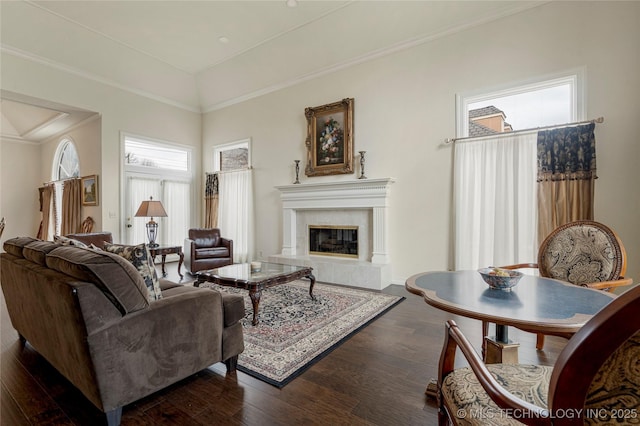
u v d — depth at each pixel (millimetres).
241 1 4059
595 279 2010
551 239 2283
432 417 1612
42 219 7355
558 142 3309
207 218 6621
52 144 7250
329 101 5145
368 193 4594
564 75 3402
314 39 4766
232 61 5590
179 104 6555
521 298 1405
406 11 4051
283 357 2260
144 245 1846
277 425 1566
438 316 3141
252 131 6129
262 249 6000
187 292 1973
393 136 4535
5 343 2549
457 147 3984
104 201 5453
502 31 3754
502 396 833
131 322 1592
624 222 3109
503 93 3775
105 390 1500
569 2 3379
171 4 4109
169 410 1687
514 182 3592
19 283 2104
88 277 1518
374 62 4699
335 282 4586
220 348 2004
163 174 6363
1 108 6691
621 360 593
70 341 1576
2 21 4098
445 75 4133
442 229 4152
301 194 5262
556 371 666
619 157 3133
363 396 1802
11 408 1710
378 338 2605
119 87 5605
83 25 4520
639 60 3059
